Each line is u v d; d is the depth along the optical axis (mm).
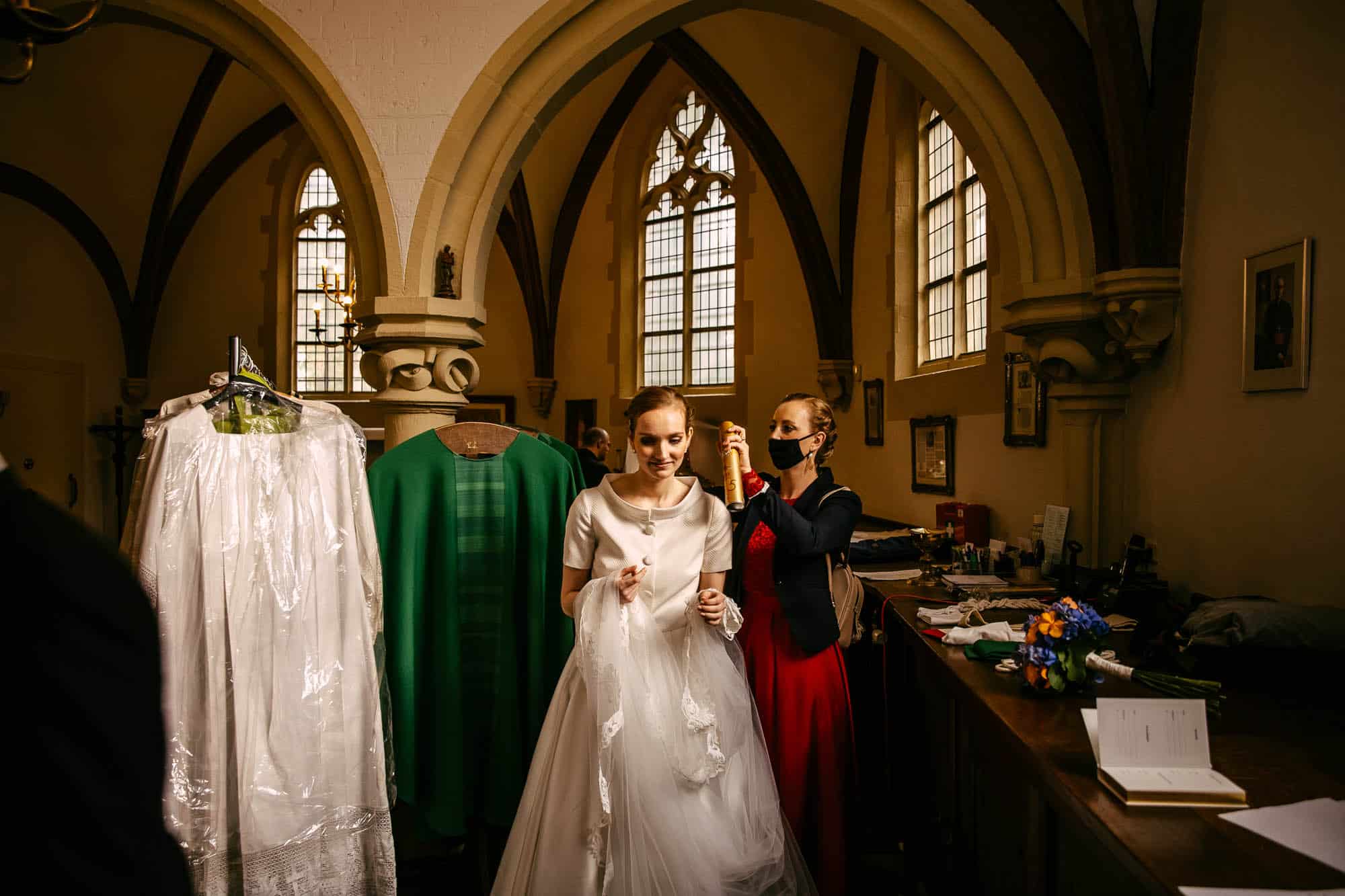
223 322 11695
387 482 2969
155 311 11188
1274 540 2988
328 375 12023
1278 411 2973
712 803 2230
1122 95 3633
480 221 4750
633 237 11484
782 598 2723
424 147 4613
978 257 6133
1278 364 2945
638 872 2043
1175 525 3676
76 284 10320
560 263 11844
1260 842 1347
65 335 10125
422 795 2973
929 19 4301
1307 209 2816
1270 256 2988
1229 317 3271
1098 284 3816
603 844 2057
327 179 11977
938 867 2943
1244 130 3172
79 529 688
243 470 2273
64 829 576
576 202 11555
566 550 2416
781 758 2680
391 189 4613
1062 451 4590
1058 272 4074
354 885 2369
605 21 4625
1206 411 3438
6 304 9234
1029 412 4965
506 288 12328
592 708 2203
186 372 11594
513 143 4707
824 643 2707
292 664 2285
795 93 8344
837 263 8789
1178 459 3654
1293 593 2893
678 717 2205
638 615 2258
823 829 2648
